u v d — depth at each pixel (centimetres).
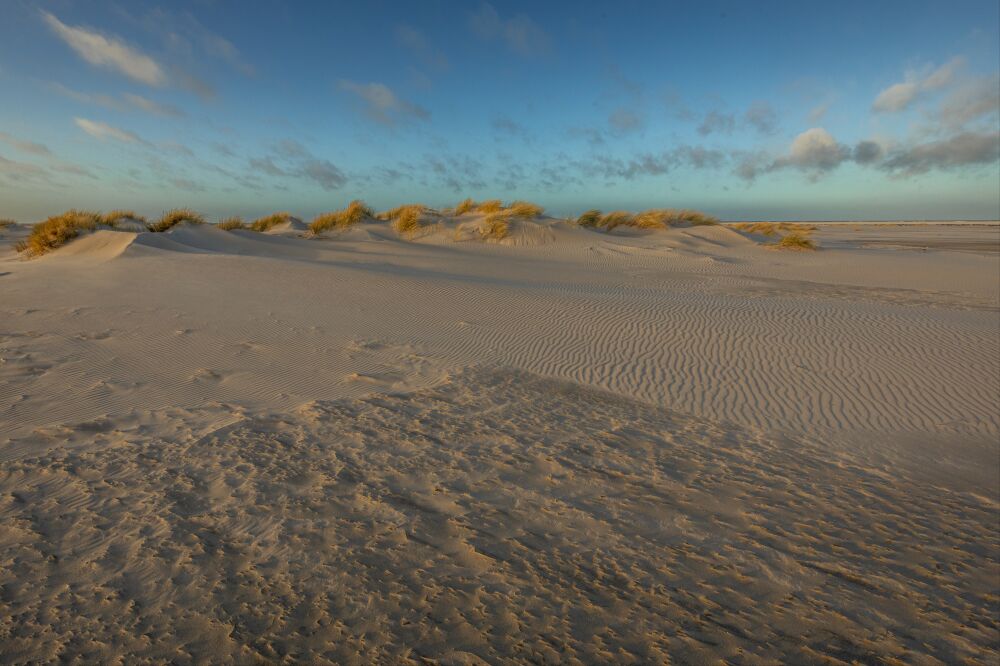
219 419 504
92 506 346
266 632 243
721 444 493
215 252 1686
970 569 316
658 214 3056
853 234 4975
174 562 291
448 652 235
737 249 2484
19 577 277
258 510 347
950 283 1599
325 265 1355
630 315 959
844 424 553
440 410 543
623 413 561
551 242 2284
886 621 268
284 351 725
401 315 931
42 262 1436
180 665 224
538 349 774
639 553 317
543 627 252
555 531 337
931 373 693
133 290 1032
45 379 590
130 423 490
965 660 243
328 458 427
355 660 229
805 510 379
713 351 777
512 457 443
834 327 898
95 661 225
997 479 447
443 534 328
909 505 394
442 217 2623
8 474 386
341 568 290
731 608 271
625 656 236
